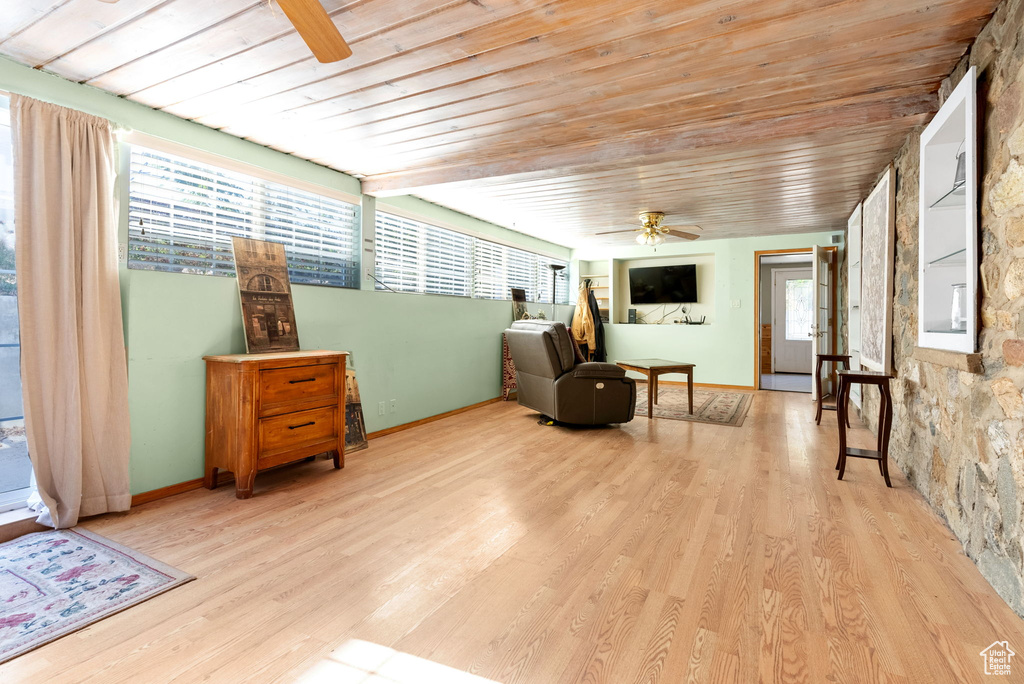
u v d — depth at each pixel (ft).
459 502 8.93
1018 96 5.57
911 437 10.01
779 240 22.84
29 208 7.66
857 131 9.48
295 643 4.98
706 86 8.34
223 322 10.33
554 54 7.26
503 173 12.25
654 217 17.74
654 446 12.96
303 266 12.73
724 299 24.03
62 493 7.83
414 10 6.12
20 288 7.54
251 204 11.48
